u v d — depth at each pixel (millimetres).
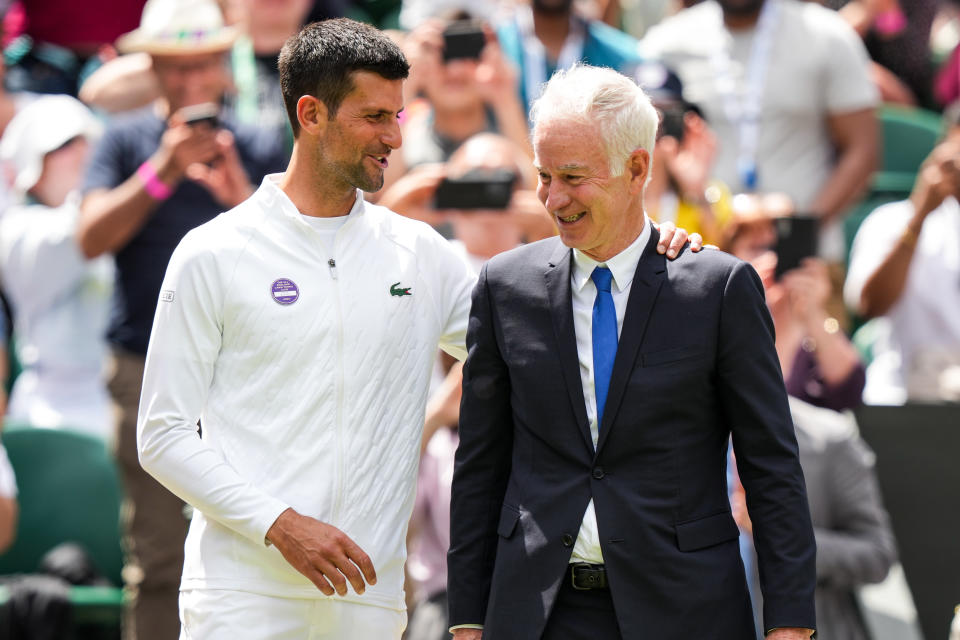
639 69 22438
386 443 13859
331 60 13367
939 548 20578
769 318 12969
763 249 20875
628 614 12570
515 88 24047
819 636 18359
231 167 21281
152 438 13469
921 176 24250
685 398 12742
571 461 12945
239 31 24578
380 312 13828
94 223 21406
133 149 22125
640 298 12961
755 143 25219
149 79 27875
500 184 20641
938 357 24016
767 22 25500
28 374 26016
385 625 13906
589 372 13031
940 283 24266
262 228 13742
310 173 13750
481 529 13406
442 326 14375
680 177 21359
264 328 13531
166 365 13500
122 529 23812
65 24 31750
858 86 25281
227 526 13391
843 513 18703
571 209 12633
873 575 18453
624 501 12711
